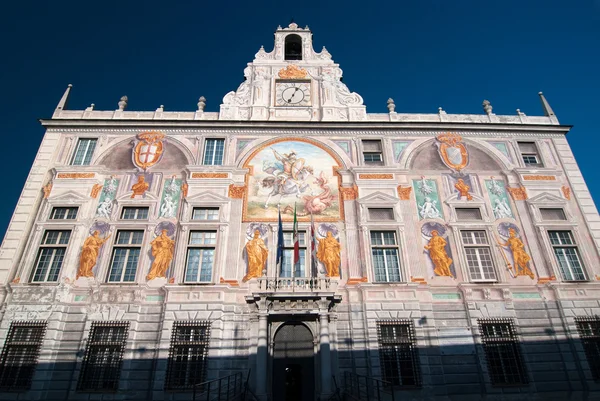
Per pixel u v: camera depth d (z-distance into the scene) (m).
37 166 21.62
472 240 20.55
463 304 18.83
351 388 16.31
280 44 26.78
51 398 16.38
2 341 17.06
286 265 19.50
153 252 19.41
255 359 16.92
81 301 18.20
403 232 20.27
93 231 19.95
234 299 18.39
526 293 19.14
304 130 23.41
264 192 21.34
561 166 22.98
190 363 17.20
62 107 23.80
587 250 20.42
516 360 17.91
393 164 22.44
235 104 24.42
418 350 17.66
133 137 22.89
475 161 22.89
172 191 21.25
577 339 18.16
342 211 20.92
